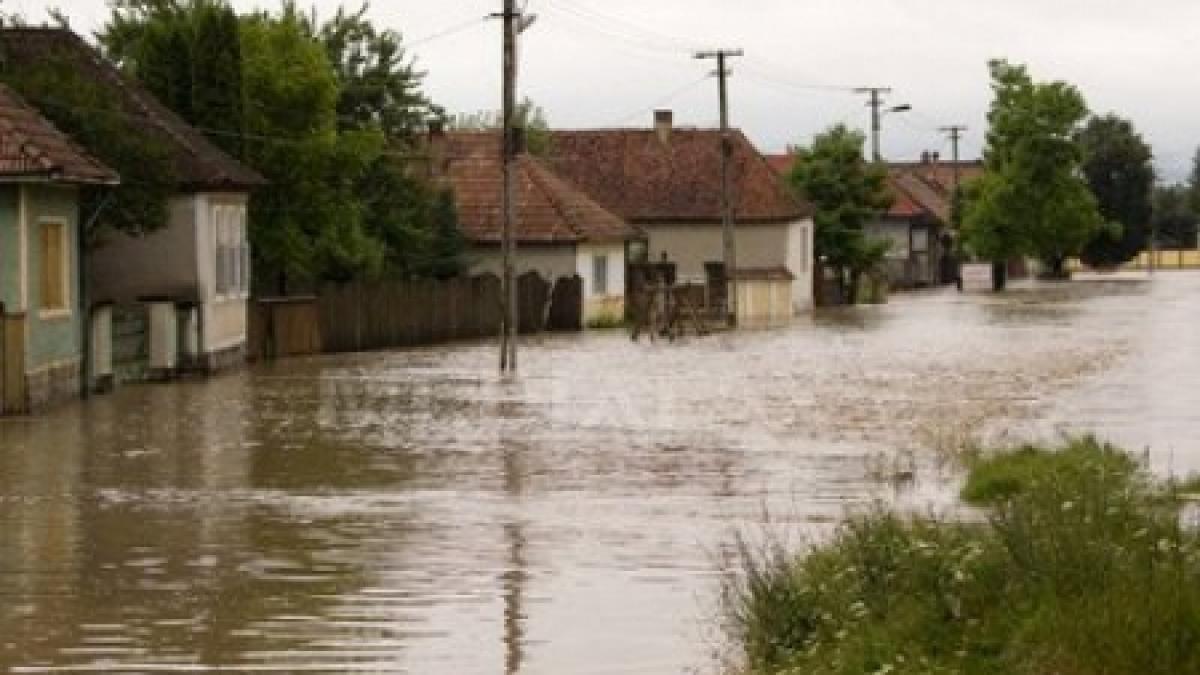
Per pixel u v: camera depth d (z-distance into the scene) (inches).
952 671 491.5
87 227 1674.5
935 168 7642.7
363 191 2613.2
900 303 4092.0
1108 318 2994.6
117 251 1891.0
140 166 1738.4
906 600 557.3
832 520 839.7
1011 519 613.0
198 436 1253.7
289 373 1930.4
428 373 1921.8
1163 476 922.7
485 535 812.6
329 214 2311.8
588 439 1224.2
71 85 1720.0
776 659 552.7
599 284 3206.2
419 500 928.9
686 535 807.1
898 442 1177.4
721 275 3390.7
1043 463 922.7
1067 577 529.7
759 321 3253.0
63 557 763.4
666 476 1019.3
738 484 980.6
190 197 1884.8
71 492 965.2
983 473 919.7
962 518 795.4
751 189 3737.7
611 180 3769.7
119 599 673.6
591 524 842.2
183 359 1859.0
